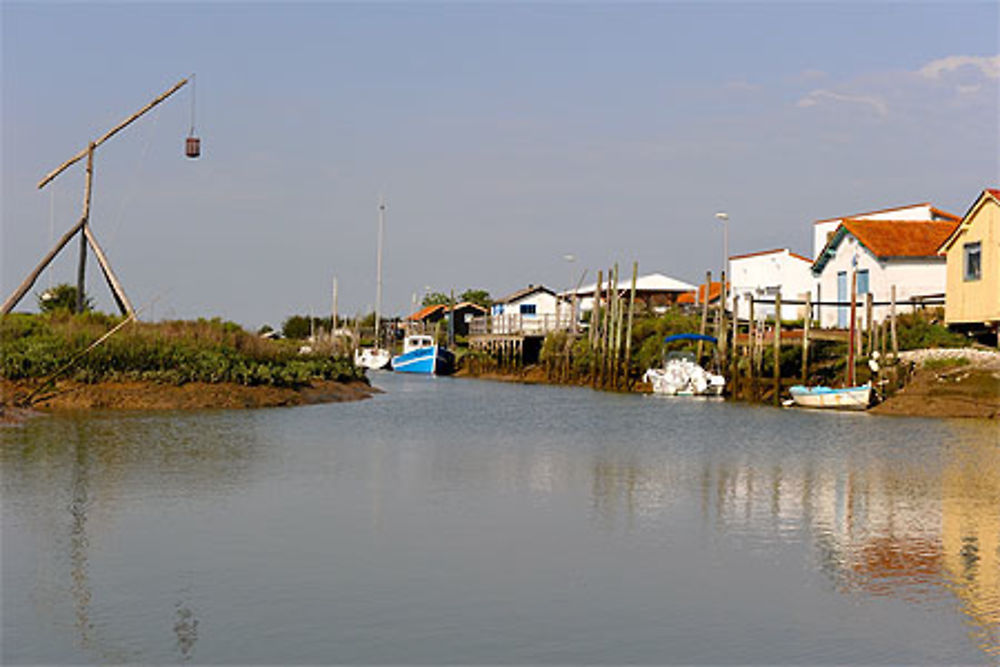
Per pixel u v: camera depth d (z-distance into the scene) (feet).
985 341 159.02
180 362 147.13
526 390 227.20
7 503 64.90
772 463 91.61
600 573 49.67
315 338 369.71
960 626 41.73
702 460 93.61
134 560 50.78
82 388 133.90
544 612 43.24
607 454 98.27
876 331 162.71
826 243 220.23
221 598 44.50
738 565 51.49
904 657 38.19
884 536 58.70
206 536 56.39
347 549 53.88
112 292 166.50
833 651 38.83
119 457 86.33
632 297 220.02
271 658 37.45
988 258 148.97
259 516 62.34
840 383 170.71
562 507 67.51
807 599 45.44
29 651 37.78
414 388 236.84
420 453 96.84
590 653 38.40
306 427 120.47
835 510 67.15
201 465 83.05
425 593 45.78
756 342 181.16
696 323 229.25
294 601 44.24
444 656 37.88
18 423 111.96
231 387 148.36
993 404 139.33
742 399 183.62
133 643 38.73
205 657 37.42
